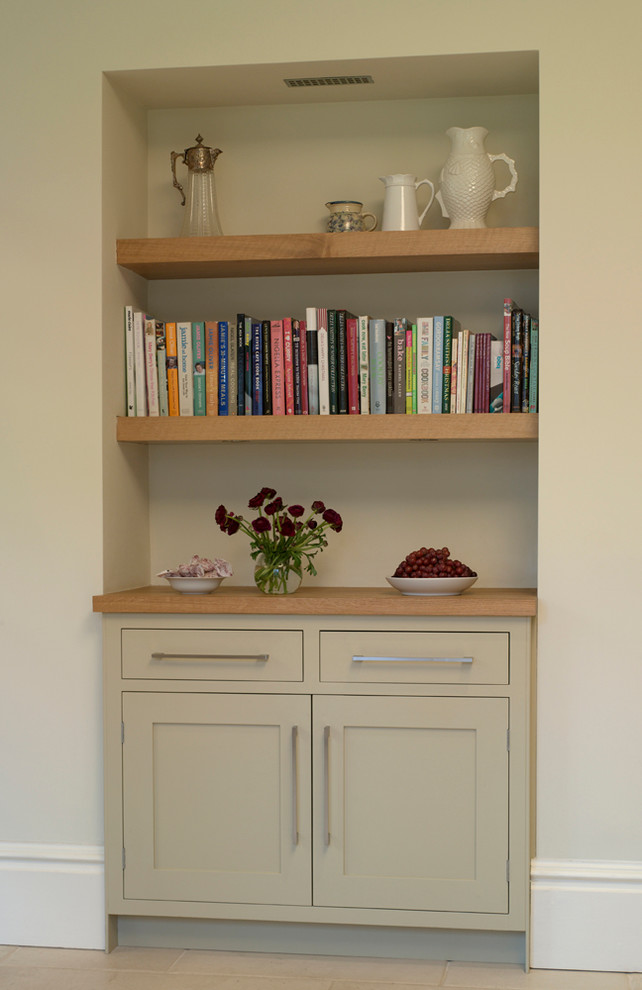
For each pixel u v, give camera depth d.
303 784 2.56
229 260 2.75
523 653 2.48
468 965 2.55
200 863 2.60
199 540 3.05
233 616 2.59
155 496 3.07
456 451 2.96
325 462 3.01
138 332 2.84
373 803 2.54
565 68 2.57
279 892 2.57
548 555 2.56
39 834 2.74
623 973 2.51
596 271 2.55
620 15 2.55
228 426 2.74
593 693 2.55
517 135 2.94
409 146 2.98
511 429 2.63
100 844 2.71
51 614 2.74
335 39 2.65
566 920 2.53
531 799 2.56
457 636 2.51
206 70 2.72
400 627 2.53
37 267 2.73
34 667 2.75
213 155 2.88
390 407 2.76
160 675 2.62
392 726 2.53
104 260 2.73
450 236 2.66
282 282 3.02
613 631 2.54
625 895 2.52
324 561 3.00
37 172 2.74
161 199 3.07
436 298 2.97
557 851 2.56
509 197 2.94
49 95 2.73
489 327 2.95
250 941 2.64
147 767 2.62
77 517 2.72
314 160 3.02
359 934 2.61
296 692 2.57
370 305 2.99
